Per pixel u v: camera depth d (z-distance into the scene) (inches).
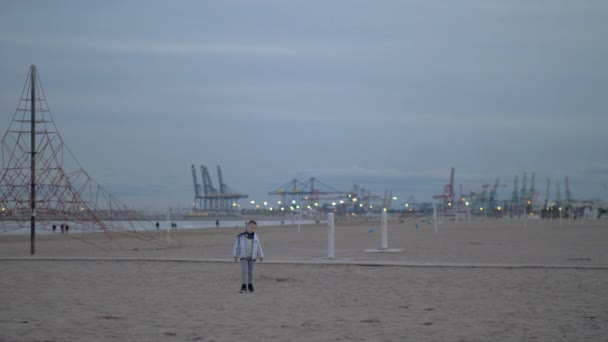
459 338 387.2
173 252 1378.0
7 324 434.9
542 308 513.0
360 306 531.2
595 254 1218.6
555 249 1402.6
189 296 597.9
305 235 2657.5
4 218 1355.8
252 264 629.9
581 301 553.0
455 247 1503.4
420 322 447.2
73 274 818.8
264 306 530.9
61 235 2645.2
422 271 834.8
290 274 805.2
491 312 493.7
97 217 1574.8
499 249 1403.8
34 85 1246.9
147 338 386.0
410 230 3427.7
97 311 499.2
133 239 2247.8
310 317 470.9
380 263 920.9
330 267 896.3
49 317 466.9
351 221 7544.3
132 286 682.8
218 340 380.2
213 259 1029.8
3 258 1063.0
